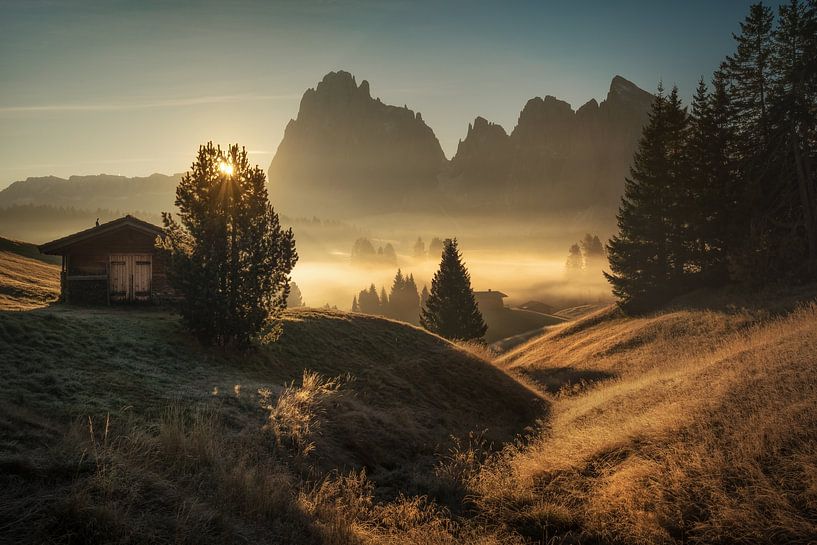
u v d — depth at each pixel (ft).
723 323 91.20
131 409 33.55
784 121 127.24
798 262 111.14
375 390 61.16
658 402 43.21
